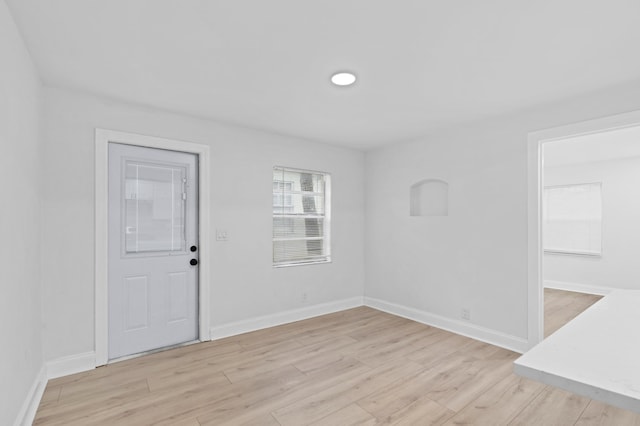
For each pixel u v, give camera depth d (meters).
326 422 1.94
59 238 2.48
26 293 1.93
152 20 1.68
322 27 1.74
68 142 2.53
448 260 3.56
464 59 2.08
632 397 0.70
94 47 1.93
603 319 1.24
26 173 1.93
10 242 1.63
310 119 3.24
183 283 3.14
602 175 5.38
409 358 2.83
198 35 1.82
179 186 3.13
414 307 3.94
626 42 1.86
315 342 3.19
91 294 2.61
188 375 2.51
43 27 1.73
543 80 2.36
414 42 1.88
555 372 0.82
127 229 2.84
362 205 4.62
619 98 2.45
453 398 2.21
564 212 5.83
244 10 1.59
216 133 3.30
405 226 4.06
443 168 3.64
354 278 4.51
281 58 2.07
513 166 3.04
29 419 1.87
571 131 2.69
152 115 2.93
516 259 3.00
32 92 2.08
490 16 1.64
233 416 2.00
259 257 3.60
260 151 3.62
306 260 4.11
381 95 2.65
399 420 1.96
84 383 2.37
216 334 3.27
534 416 2.00
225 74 2.29
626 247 5.14
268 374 2.53
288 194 3.96
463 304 3.42
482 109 2.94
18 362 1.77
